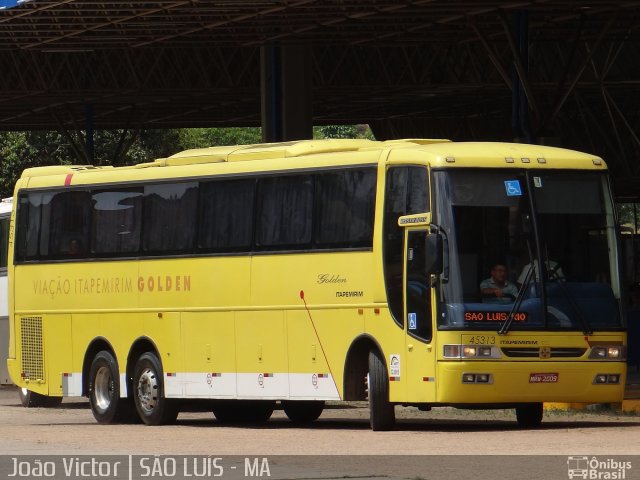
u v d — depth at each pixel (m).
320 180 41.78
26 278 51.59
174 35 71.69
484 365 37.84
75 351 49.44
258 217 43.56
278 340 42.69
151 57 94.12
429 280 38.28
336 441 36.50
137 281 47.25
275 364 42.81
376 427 39.75
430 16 67.81
